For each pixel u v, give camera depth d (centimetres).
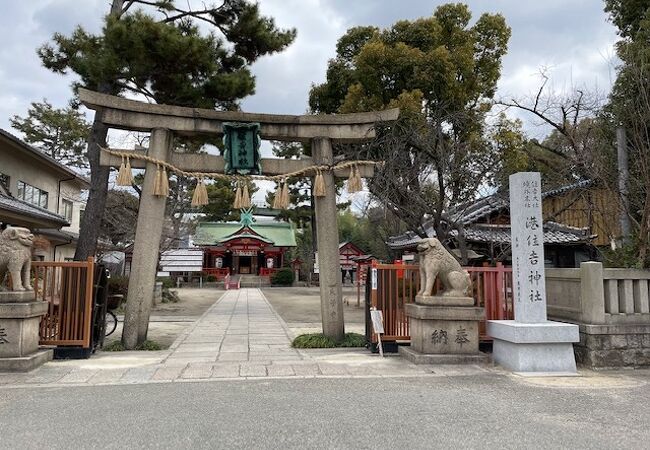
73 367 749
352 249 4372
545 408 537
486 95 1783
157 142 960
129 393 594
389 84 1647
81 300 845
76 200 2600
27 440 427
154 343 946
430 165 1403
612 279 778
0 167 1722
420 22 1708
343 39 1889
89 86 1472
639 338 762
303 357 848
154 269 957
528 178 794
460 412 518
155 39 1256
